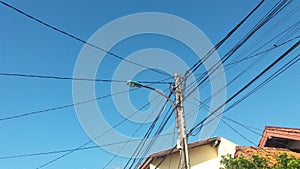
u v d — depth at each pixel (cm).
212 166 2208
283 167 1141
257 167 1216
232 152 2202
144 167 2183
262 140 1761
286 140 1739
